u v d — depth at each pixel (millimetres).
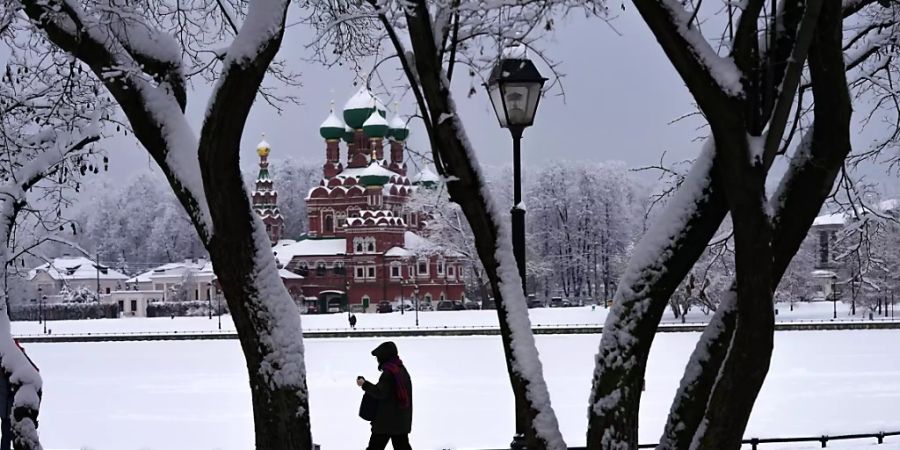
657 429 22797
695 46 6539
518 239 11078
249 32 7434
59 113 13086
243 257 7773
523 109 10984
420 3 6910
